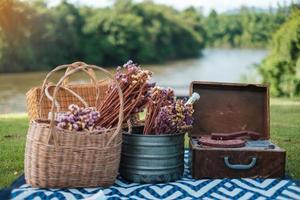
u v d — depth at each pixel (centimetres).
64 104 292
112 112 234
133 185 231
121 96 224
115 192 221
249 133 265
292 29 722
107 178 225
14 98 822
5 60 1114
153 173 231
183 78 937
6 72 1118
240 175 239
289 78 725
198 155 238
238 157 238
